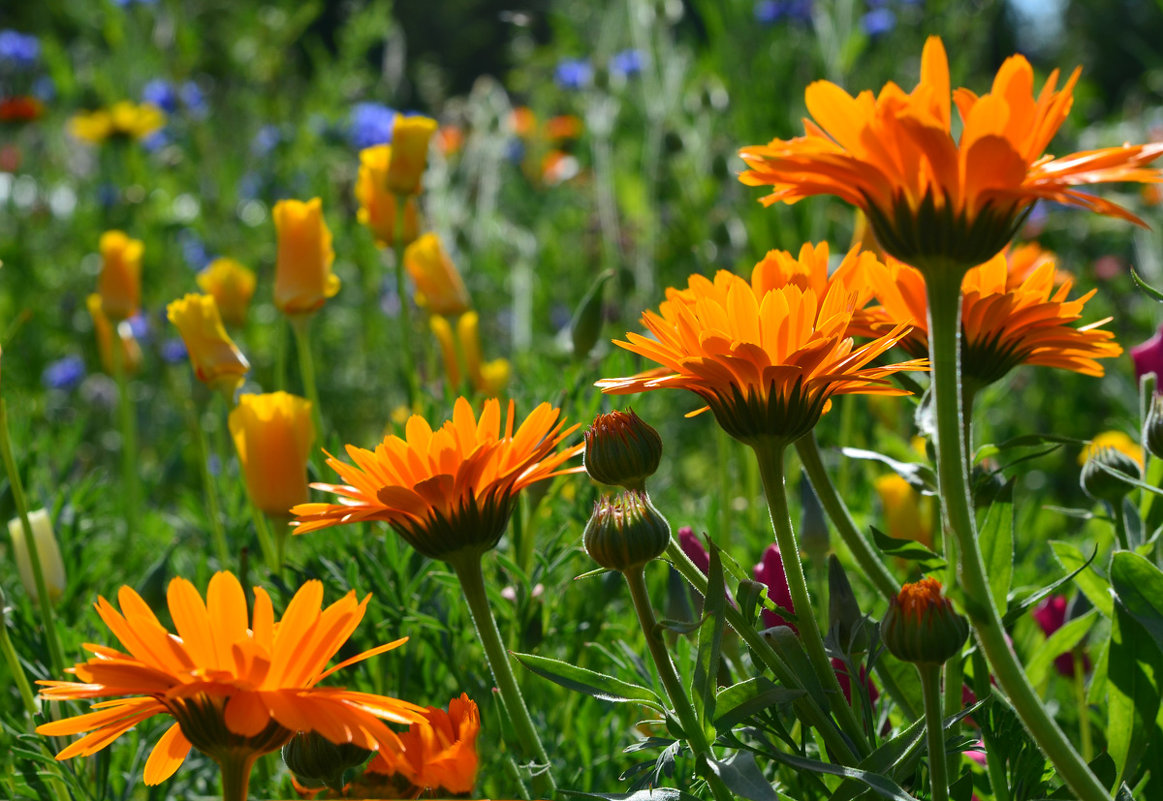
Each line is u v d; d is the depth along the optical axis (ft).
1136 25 15.90
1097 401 4.74
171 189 6.86
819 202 4.57
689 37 5.92
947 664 1.74
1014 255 2.24
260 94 7.14
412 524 1.71
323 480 2.39
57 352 5.89
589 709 2.15
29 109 7.23
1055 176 1.54
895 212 1.57
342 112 7.27
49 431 3.39
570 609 2.33
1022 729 1.73
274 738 1.61
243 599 1.59
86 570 2.50
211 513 2.42
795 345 1.64
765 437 1.67
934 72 1.58
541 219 6.97
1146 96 7.33
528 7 18.42
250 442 2.17
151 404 5.32
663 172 4.95
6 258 6.11
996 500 1.73
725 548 2.41
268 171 6.75
